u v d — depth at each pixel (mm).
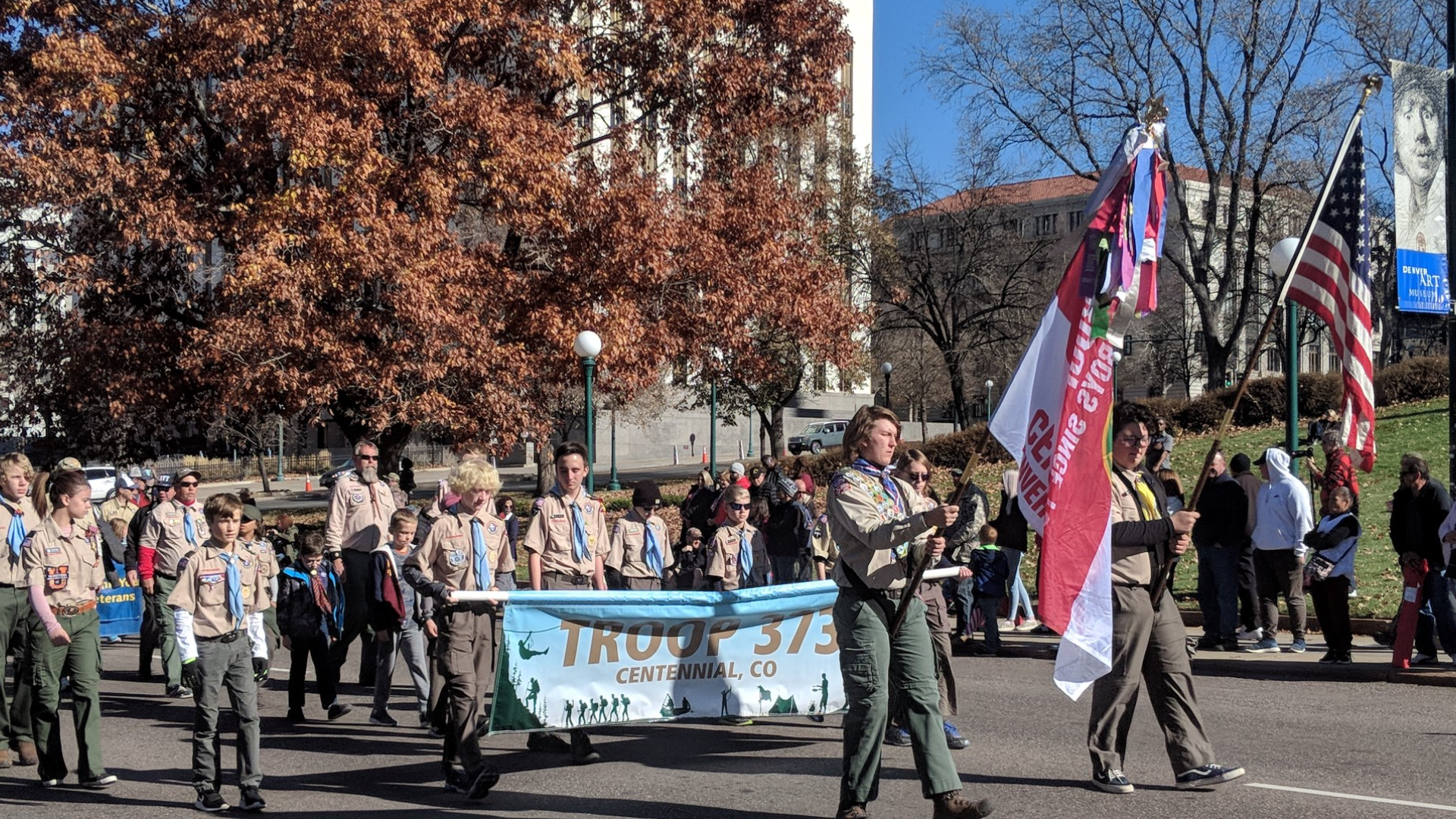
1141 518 6766
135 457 24891
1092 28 37156
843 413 66562
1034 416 6625
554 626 7340
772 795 7043
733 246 24359
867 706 6039
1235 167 37000
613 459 38375
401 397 20906
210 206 21266
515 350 21547
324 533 10039
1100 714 6848
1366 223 9164
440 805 6953
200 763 6973
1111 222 6664
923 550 6121
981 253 45188
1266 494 12367
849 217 40562
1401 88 12539
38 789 7645
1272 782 7078
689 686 7688
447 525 7438
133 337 21750
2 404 23688
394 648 9758
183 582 6965
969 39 38375
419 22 20547
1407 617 10891
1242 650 12391
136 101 21781
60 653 7668
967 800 5969
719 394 42156
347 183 19891
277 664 13430
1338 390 27688
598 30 26250
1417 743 8211
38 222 20859
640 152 24125
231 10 20594
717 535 10602
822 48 25500
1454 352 13023
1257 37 35438
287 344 19641
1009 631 14625
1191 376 64812
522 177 21016
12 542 7707
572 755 7988
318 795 7312
